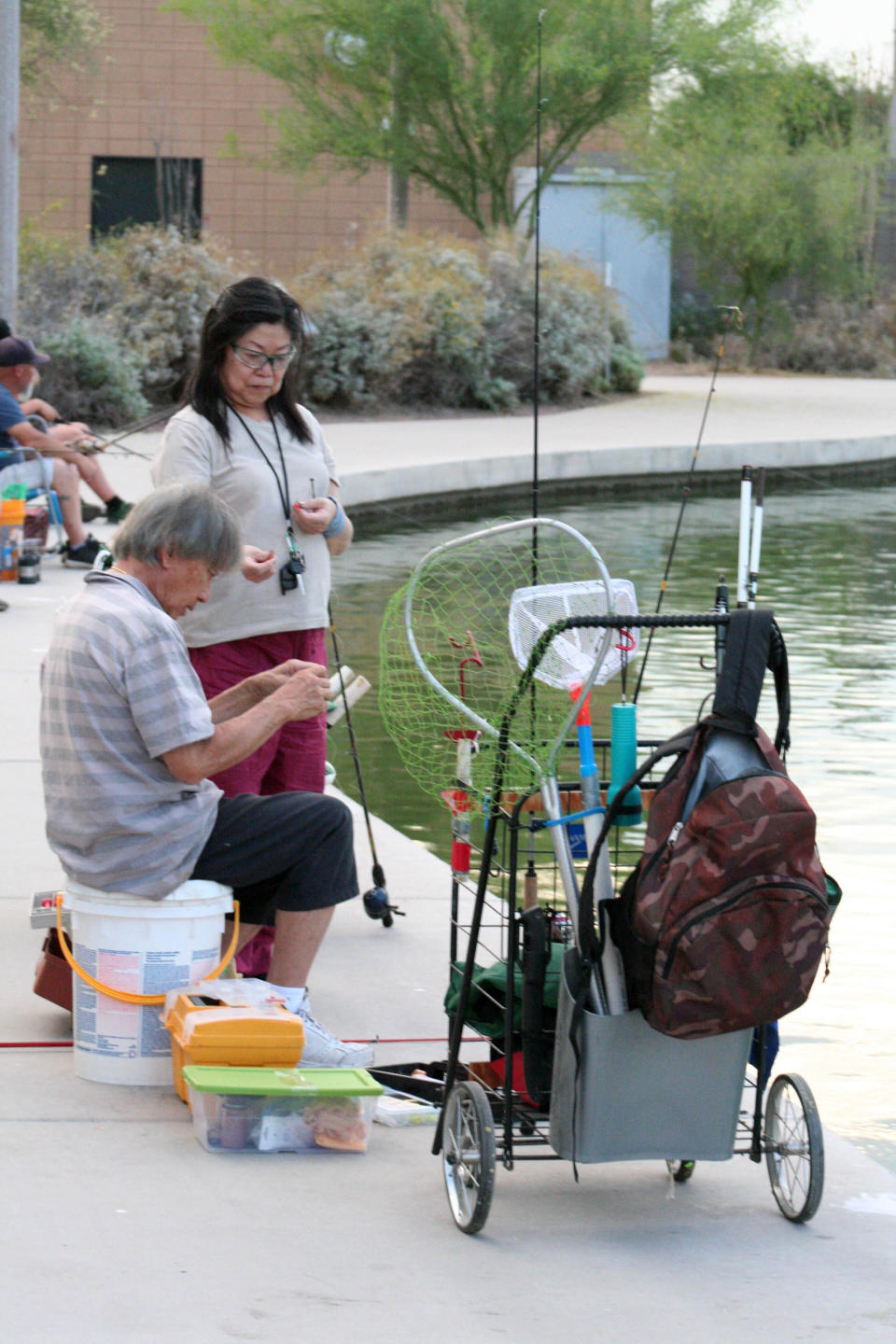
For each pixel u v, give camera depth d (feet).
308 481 19.26
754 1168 15.51
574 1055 13.43
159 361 93.35
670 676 41.55
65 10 121.80
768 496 87.15
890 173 160.76
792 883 12.76
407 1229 13.80
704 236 147.33
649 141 134.00
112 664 15.60
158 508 15.90
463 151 124.36
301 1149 15.34
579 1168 15.30
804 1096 13.91
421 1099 16.56
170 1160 14.92
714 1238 13.89
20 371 50.19
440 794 16.61
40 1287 12.47
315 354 100.37
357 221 148.36
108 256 96.17
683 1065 13.55
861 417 107.24
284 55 121.29
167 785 16.01
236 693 16.94
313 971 20.25
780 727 14.03
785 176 145.69
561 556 18.03
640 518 76.02
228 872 16.70
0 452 49.60
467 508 78.18
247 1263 13.04
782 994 12.83
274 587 19.01
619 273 151.12
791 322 151.84
